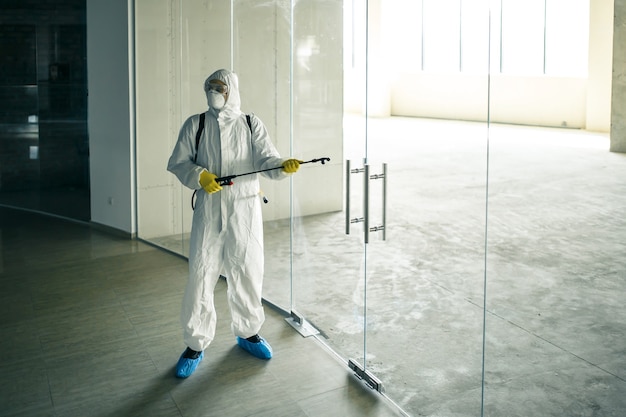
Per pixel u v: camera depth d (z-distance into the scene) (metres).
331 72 4.11
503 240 4.23
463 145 6.70
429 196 5.25
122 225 6.48
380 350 3.54
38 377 3.58
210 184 3.44
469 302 3.48
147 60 5.95
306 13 4.28
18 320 4.38
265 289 4.66
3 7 7.50
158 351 3.89
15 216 7.45
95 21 6.46
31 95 7.48
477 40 8.82
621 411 2.65
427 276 3.79
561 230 4.06
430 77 10.80
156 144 6.00
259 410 3.22
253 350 3.78
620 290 3.29
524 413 2.81
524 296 3.51
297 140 4.42
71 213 7.25
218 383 3.50
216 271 3.64
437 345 3.32
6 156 7.71
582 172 3.66
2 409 3.26
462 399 3.02
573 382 2.88
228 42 5.17
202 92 5.49
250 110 4.99
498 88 10.38
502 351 3.14
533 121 9.85
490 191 5.36
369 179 3.51
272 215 4.56
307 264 4.19
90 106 6.68
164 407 3.27
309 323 4.17
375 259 3.99
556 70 9.71
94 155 6.74
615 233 3.47
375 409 3.19
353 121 3.79
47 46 7.20
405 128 8.37
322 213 4.14
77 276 5.27
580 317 3.27
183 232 5.75
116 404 3.30
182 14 5.58
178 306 4.59
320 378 3.52
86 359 3.79
